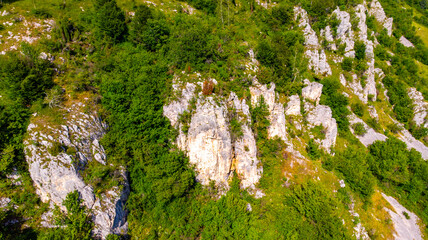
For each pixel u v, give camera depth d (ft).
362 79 240.94
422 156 227.40
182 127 134.31
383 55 296.10
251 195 140.15
